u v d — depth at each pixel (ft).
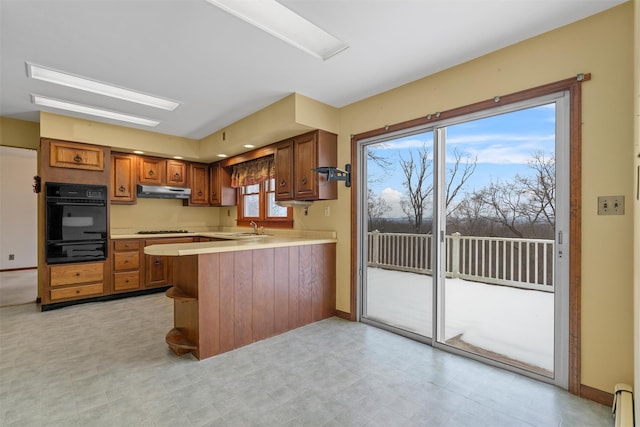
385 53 7.74
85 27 6.66
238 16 6.31
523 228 10.96
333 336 9.65
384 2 5.87
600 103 6.15
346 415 5.80
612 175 6.01
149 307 12.66
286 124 10.50
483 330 9.87
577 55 6.43
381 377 7.16
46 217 12.00
